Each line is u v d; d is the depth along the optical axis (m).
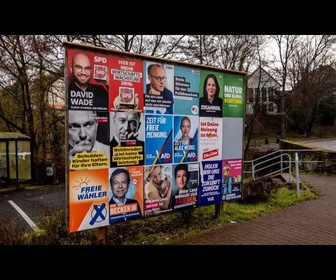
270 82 32.88
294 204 8.30
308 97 39.41
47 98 22.02
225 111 7.04
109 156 5.20
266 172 19.33
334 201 8.59
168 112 6.01
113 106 5.23
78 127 4.86
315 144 26.08
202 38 18.20
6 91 21.72
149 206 5.77
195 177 6.52
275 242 5.44
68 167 4.77
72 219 4.83
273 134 38.47
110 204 5.23
